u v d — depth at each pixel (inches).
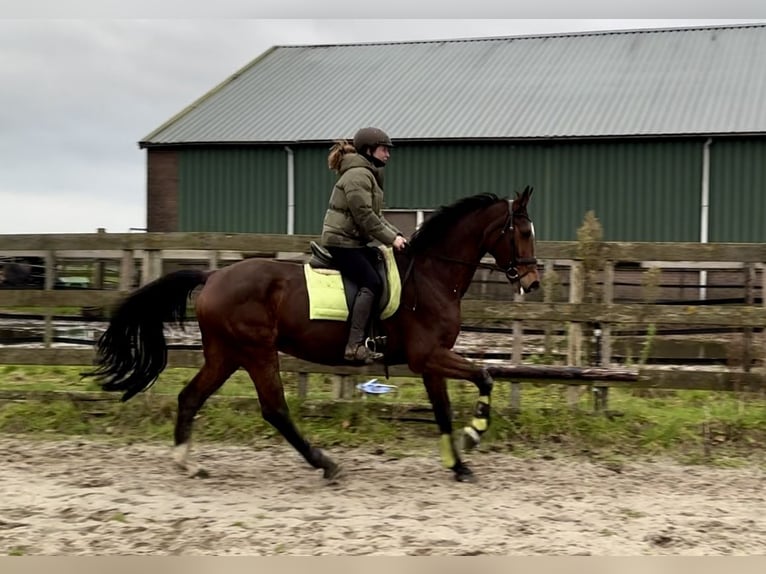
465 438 221.5
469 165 665.0
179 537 174.9
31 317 336.5
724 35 752.3
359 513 193.6
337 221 215.3
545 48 795.4
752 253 264.1
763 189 610.2
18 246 292.2
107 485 216.5
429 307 220.4
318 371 280.1
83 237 289.9
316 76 811.4
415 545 170.9
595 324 274.8
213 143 711.7
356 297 215.3
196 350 288.5
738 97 649.6
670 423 263.9
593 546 171.8
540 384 267.1
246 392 300.4
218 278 222.7
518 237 223.6
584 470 236.4
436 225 223.9
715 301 297.6
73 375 344.5
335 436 266.2
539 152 651.5
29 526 180.9
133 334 227.1
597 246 270.7
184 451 226.2
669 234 629.9
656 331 322.3
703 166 621.0
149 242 286.4
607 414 269.7
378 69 807.1
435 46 840.3
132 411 283.1
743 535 180.4
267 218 712.4
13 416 283.7
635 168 634.8
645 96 675.4
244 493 211.5
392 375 279.0
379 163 218.5
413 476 229.6
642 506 202.4
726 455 250.8
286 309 218.4
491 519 189.5
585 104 679.1
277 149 706.8
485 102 708.0
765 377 261.6
